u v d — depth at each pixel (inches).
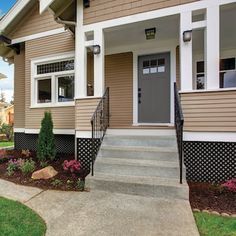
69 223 108.3
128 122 263.7
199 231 100.6
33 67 288.7
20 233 98.2
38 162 223.8
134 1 187.5
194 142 167.5
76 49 206.2
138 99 262.4
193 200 134.6
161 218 112.6
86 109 200.7
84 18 204.1
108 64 274.4
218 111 162.1
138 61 263.7
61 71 273.7
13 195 145.6
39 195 145.4
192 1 170.1
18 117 310.8
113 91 271.1
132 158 171.6
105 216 115.4
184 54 170.9
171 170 152.6
